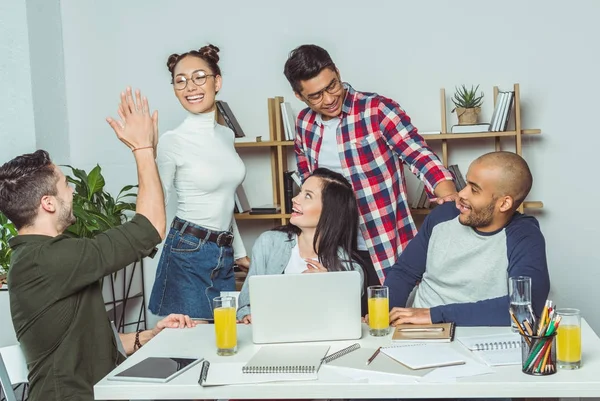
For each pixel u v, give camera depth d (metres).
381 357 1.79
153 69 4.05
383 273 2.99
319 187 2.52
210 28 3.99
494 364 1.68
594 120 3.75
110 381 1.70
